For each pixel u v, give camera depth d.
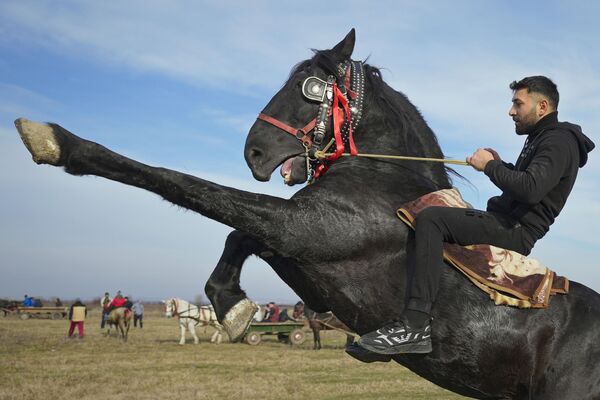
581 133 3.21
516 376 3.13
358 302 3.24
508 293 3.12
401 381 11.49
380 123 3.57
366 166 3.44
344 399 9.41
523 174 3.06
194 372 12.87
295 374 12.64
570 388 3.06
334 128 3.48
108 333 25.08
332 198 3.23
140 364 14.47
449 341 3.13
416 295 3.07
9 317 45.91
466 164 3.31
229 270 3.51
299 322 22.42
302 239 3.12
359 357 3.09
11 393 9.69
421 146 3.65
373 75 3.67
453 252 3.19
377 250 3.21
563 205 3.25
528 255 3.35
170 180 3.03
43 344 20.19
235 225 3.08
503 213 3.32
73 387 10.45
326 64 3.56
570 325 3.15
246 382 11.30
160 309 78.69
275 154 3.50
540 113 3.29
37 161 2.89
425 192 3.46
